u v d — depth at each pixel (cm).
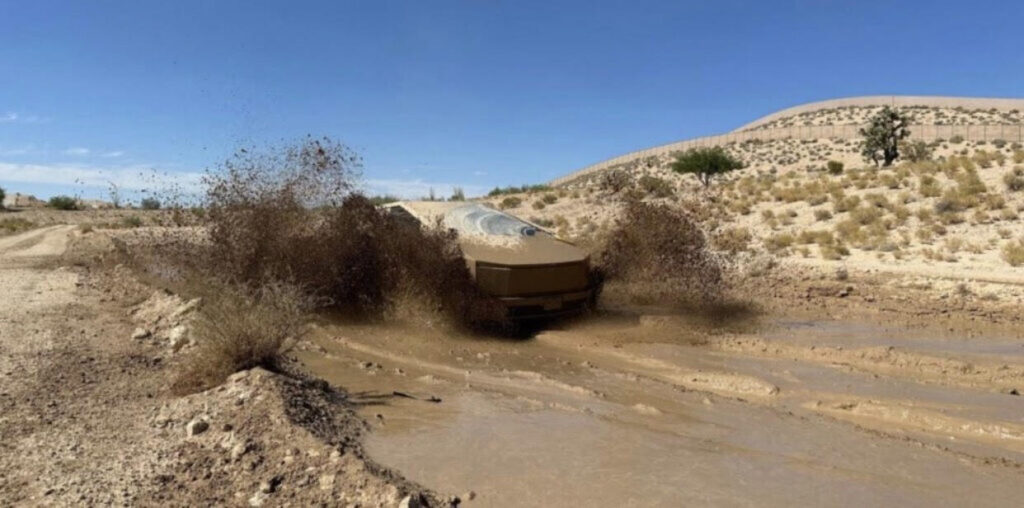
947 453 509
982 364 807
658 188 2870
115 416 573
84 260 2058
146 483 436
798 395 696
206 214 1103
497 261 943
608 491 430
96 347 841
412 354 851
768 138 9575
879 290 1400
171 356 803
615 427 560
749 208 2628
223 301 713
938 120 10762
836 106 13612
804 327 1056
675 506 411
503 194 3853
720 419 592
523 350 890
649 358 845
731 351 891
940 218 2073
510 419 577
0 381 675
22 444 505
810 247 2009
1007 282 1393
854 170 3134
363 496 407
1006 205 2084
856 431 563
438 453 492
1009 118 10025
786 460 490
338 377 717
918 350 896
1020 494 434
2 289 1396
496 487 435
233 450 477
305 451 470
